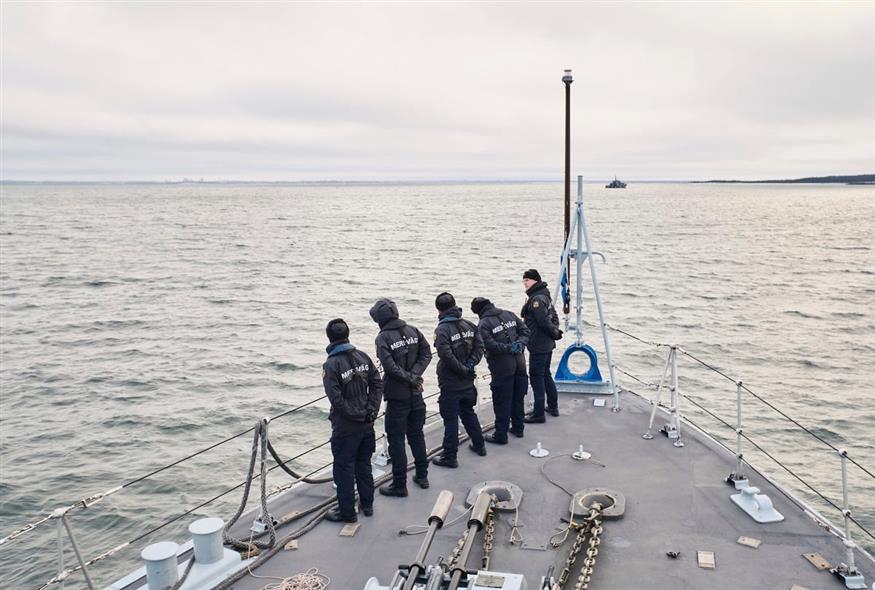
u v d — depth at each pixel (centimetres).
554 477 796
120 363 2602
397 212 16375
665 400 2105
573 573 604
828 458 1706
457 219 13162
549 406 1000
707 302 3941
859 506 1469
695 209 18275
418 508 730
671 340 2928
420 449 767
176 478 1600
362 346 2762
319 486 784
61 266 5716
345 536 676
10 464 1691
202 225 11412
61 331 3189
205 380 2369
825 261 6050
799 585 586
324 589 592
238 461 1689
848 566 591
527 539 663
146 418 1997
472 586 490
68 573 557
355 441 681
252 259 6262
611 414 998
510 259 6103
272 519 679
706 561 621
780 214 15475
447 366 802
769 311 3653
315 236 8988
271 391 2239
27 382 2366
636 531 676
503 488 755
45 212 16038
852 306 3806
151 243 7956
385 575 611
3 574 1247
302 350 2778
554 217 13762
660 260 6091
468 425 850
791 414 1992
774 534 666
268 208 18962
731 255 6569
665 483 777
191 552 657
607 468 818
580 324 1102
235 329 3219
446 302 806
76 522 1415
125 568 1252
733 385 2270
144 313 3650
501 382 871
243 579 611
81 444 1812
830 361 2594
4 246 7512
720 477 791
